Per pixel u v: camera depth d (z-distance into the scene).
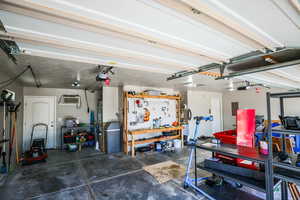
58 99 5.78
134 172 3.35
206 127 7.13
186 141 5.99
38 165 3.84
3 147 3.24
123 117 5.07
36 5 0.87
